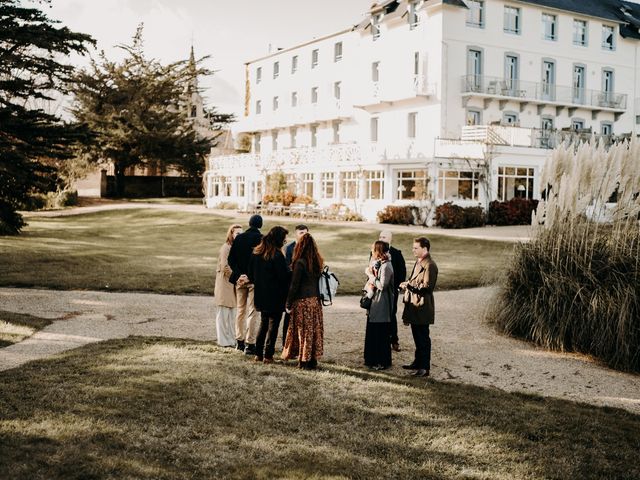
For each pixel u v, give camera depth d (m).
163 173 59.09
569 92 39.06
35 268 16.27
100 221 37.47
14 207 20.28
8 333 9.30
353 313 11.94
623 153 10.03
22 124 16.77
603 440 5.96
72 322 10.41
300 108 47.50
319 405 6.58
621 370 8.89
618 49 41.69
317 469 5.04
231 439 5.57
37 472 4.74
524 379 8.18
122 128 53.31
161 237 28.16
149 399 6.46
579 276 9.89
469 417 6.40
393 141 38.62
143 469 4.88
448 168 30.86
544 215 10.88
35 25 16.86
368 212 34.59
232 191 46.69
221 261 9.20
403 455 5.44
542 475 5.16
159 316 11.18
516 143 32.75
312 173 39.66
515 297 10.55
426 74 35.81
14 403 6.19
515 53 37.25
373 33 40.16
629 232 9.96
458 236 24.56
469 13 35.69
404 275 9.29
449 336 10.34
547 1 38.69
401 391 7.18
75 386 6.78
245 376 7.48
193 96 75.19
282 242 8.17
